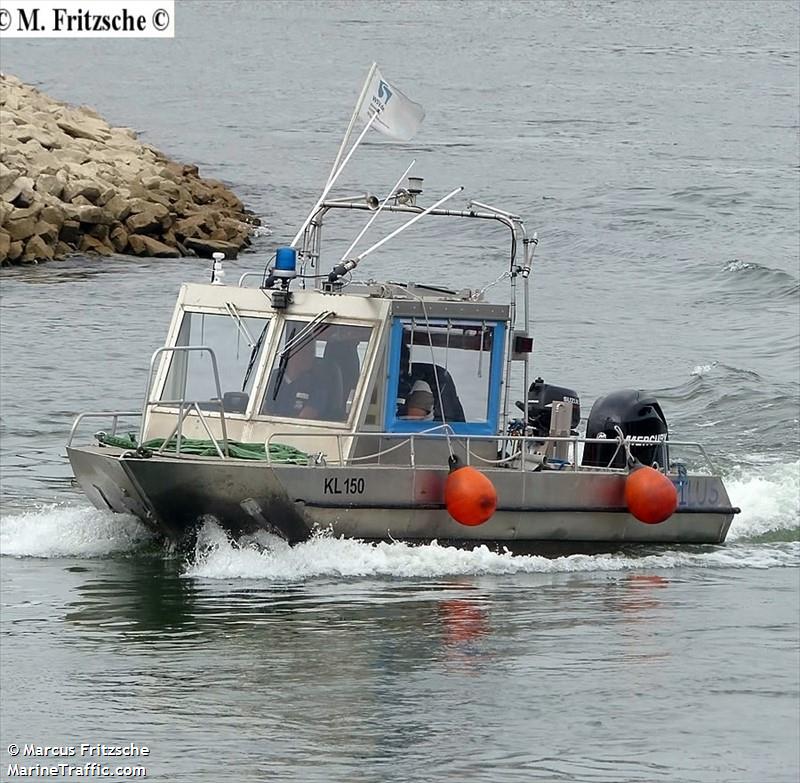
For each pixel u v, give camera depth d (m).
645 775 34.59
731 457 74.88
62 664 41.78
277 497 50.81
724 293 131.50
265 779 34.19
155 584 50.03
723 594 50.28
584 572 53.03
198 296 56.06
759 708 38.88
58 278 133.00
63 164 159.25
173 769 34.66
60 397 87.44
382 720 37.59
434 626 45.62
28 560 53.22
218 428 54.47
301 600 48.28
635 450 57.38
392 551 52.38
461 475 51.94
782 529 60.97
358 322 53.81
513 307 55.50
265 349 54.59
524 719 37.94
